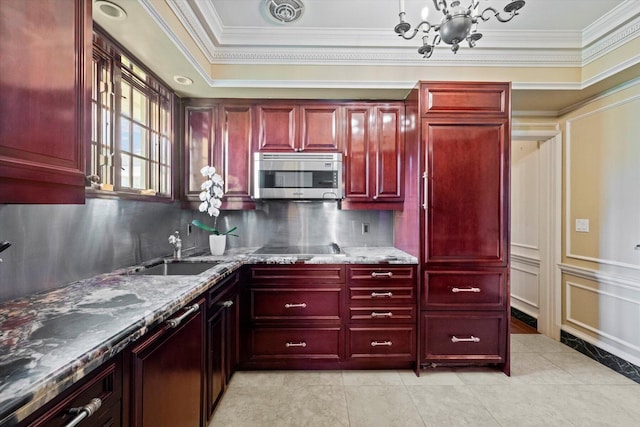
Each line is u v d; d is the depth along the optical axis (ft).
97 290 4.32
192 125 8.07
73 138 3.22
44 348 2.52
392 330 7.18
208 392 5.26
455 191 6.98
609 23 6.45
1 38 2.44
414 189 7.32
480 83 6.95
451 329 7.09
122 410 2.97
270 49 7.38
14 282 3.87
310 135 8.14
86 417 2.44
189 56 5.98
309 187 7.99
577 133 8.44
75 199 3.29
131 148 6.07
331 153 8.03
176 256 6.95
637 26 6.12
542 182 9.55
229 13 6.41
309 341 7.21
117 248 5.76
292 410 5.85
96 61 5.00
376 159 8.16
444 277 7.06
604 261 7.66
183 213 8.24
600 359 7.67
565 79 7.46
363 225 9.45
